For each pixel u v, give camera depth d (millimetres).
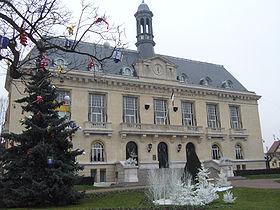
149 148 34812
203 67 47812
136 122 35906
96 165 31562
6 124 33438
